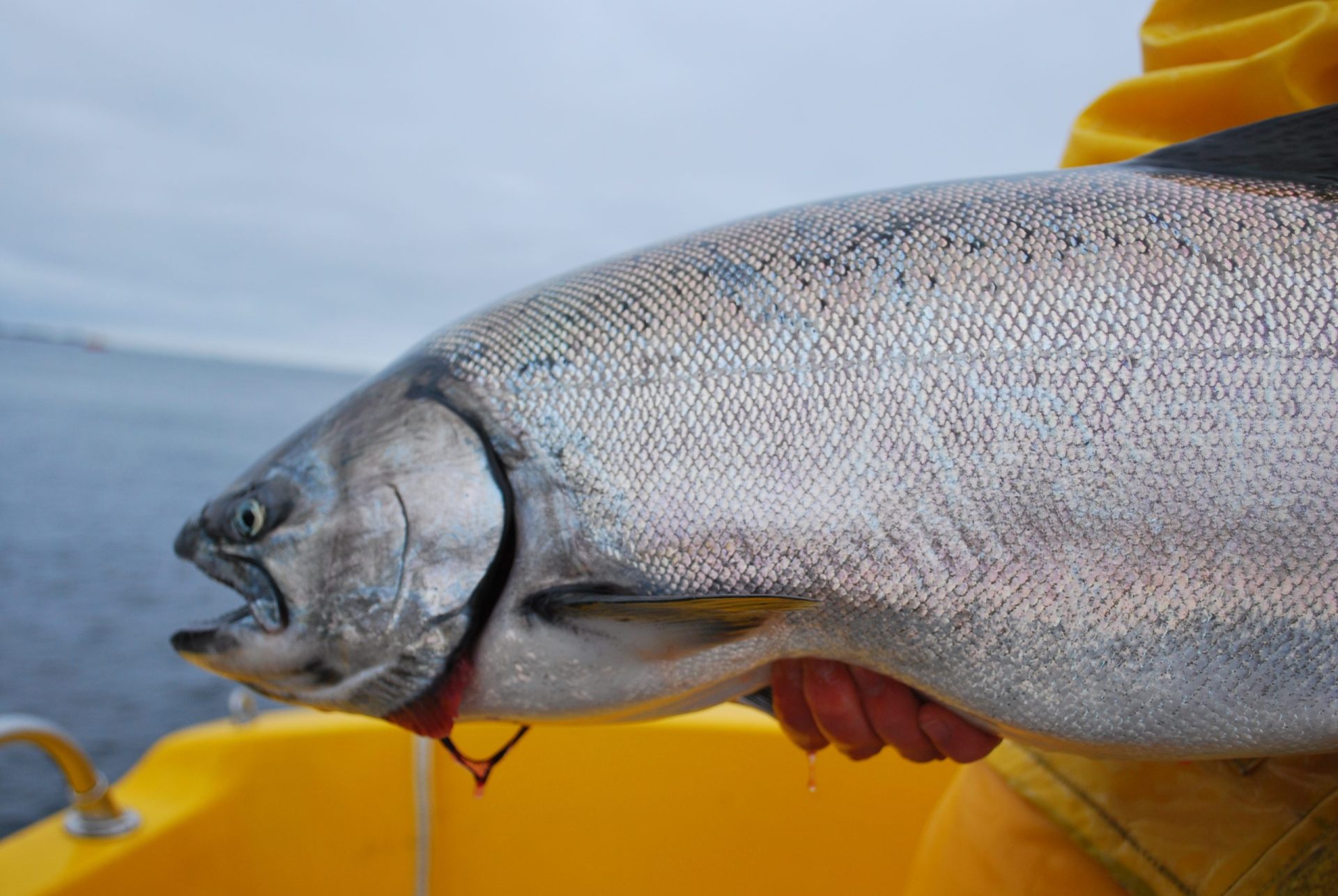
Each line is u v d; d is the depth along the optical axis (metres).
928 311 0.42
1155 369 0.40
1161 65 0.51
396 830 0.73
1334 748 0.40
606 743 0.77
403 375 0.47
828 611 0.43
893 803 0.75
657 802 0.76
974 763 0.53
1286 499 0.39
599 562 0.44
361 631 0.46
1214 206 0.42
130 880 0.63
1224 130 0.47
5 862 0.61
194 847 0.67
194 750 0.72
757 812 0.76
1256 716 0.40
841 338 0.42
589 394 0.44
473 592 0.45
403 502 0.45
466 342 0.47
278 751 0.72
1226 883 0.41
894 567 0.42
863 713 0.46
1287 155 0.43
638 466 0.43
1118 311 0.41
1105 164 0.51
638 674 0.45
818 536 0.42
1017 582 0.41
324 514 0.46
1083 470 0.40
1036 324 0.41
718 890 0.75
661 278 0.45
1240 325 0.40
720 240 0.45
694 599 0.41
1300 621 0.39
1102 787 0.46
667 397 0.43
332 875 0.72
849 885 0.75
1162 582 0.40
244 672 0.48
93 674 3.26
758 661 0.45
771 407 0.43
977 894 0.48
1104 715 0.41
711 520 0.43
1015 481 0.41
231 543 0.48
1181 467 0.40
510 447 0.45
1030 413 0.41
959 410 0.41
